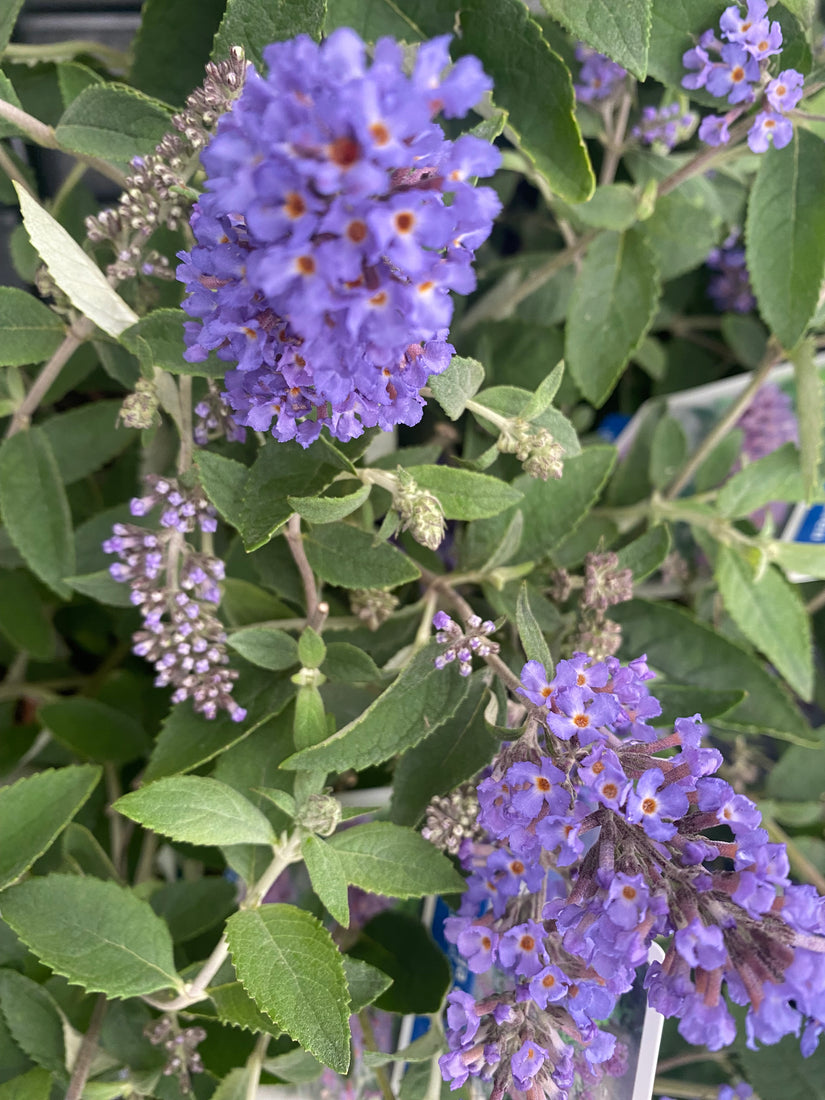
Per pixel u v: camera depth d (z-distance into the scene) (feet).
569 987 0.55
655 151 0.95
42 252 0.60
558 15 0.64
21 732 0.96
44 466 0.77
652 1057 0.60
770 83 0.67
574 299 0.86
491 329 0.97
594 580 0.73
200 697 0.67
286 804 0.60
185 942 0.83
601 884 0.47
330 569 0.66
